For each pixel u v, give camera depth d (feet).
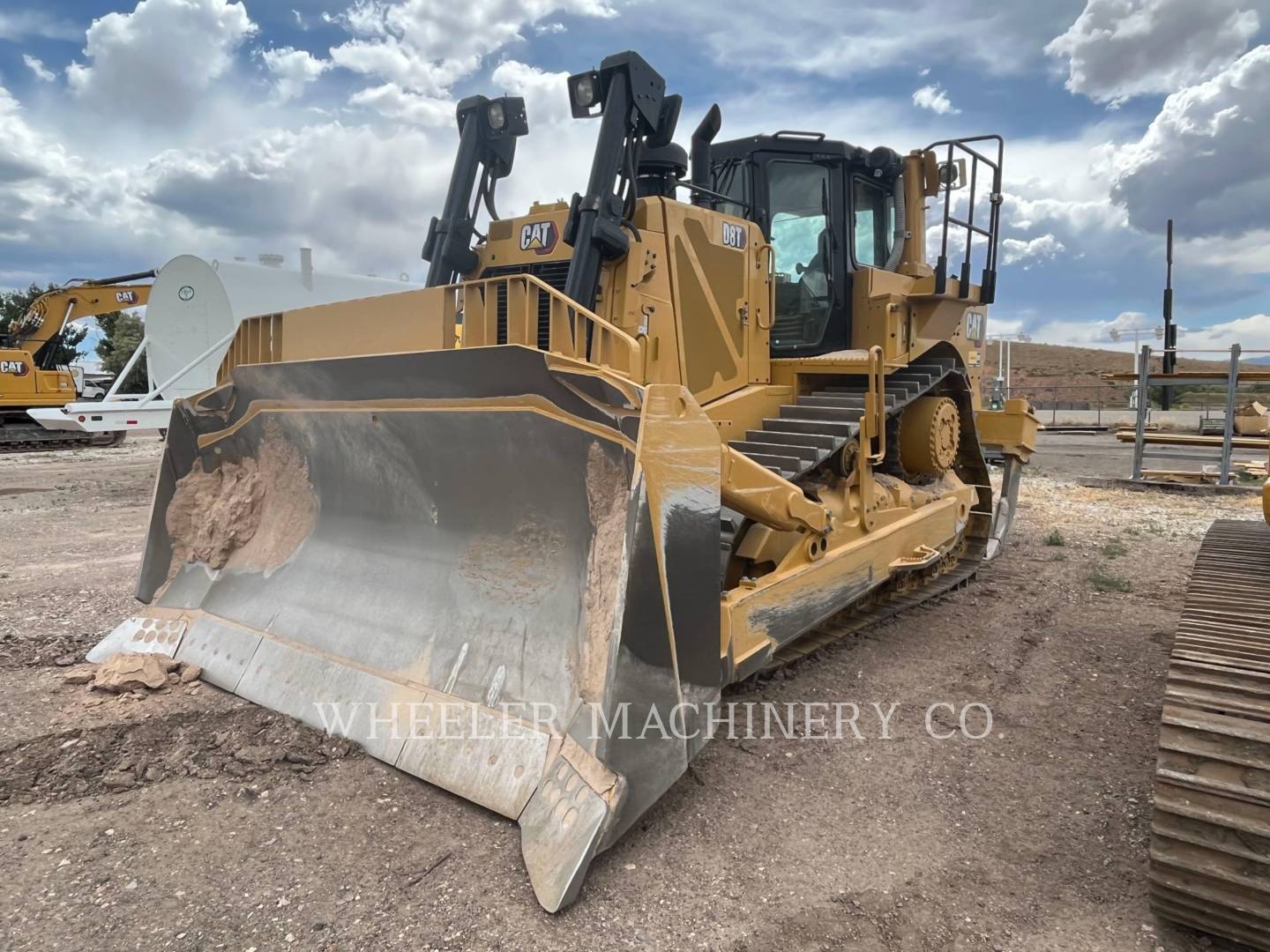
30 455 55.01
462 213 14.32
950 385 19.56
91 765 10.18
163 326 41.96
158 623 13.83
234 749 10.47
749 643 11.12
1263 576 12.35
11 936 7.23
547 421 9.65
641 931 7.43
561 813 8.26
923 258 19.35
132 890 7.88
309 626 12.15
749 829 9.12
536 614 10.03
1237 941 7.16
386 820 9.05
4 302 118.62
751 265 14.92
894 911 7.77
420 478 11.50
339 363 11.23
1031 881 8.27
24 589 18.76
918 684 13.56
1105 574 21.38
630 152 12.47
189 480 14.76
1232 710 7.57
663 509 8.82
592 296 11.85
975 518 21.47
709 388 13.89
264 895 7.82
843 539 14.26
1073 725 11.96
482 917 7.55
